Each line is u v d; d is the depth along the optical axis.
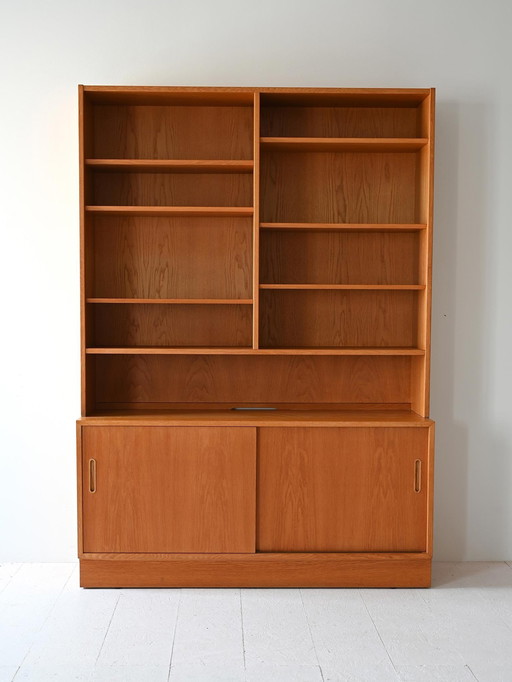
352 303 3.77
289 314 3.77
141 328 3.76
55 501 3.78
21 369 3.74
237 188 3.74
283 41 3.72
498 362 3.80
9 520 3.78
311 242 3.75
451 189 3.75
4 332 3.73
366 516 3.45
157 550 3.44
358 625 3.10
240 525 3.43
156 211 3.49
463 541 3.85
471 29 3.72
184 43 3.71
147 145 3.71
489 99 3.74
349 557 3.44
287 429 3.42
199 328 3.77
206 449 3.41
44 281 3.72
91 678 2.67
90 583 3.47
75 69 3.69
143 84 3.71
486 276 3.78
